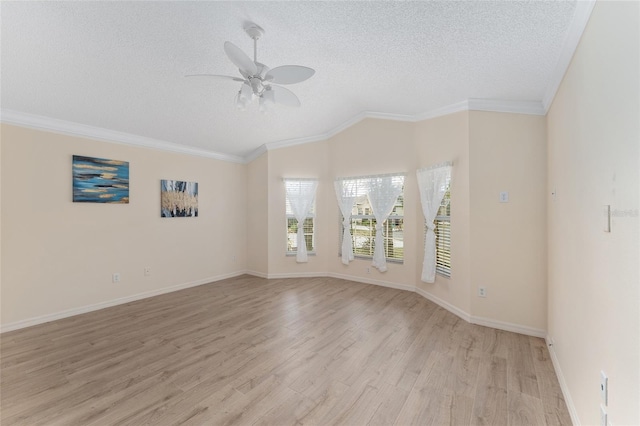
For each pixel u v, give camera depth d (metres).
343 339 2.79
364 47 2.53
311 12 2.10
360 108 4.41
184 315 3.44
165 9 2.04
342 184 5.01
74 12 1.99
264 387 2.04
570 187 1.91
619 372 1.14
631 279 1.04
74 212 3.48
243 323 3.19
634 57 1.00
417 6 1.94
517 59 2.27
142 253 4.12
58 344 2.69
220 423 1.69
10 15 1.96
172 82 2.95
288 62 2.82
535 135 2.88
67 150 3.42
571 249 1.88
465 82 2.85
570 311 1.88
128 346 2.65
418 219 4.20
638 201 0.99
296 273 5.30
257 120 4.21
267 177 5.20
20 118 3.06
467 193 3.22
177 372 2.22
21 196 3.09
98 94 2.97
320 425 1.67
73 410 1.79
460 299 3.34
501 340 2.76
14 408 1.81
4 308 2.98
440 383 2.08
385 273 4.63
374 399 1.91
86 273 3.57
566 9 1.66
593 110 1.45
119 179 3.88
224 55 2.62
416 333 2.92
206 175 4.99
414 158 4.21
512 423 1.70
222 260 5.23
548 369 2.26
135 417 1.73
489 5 1.79
